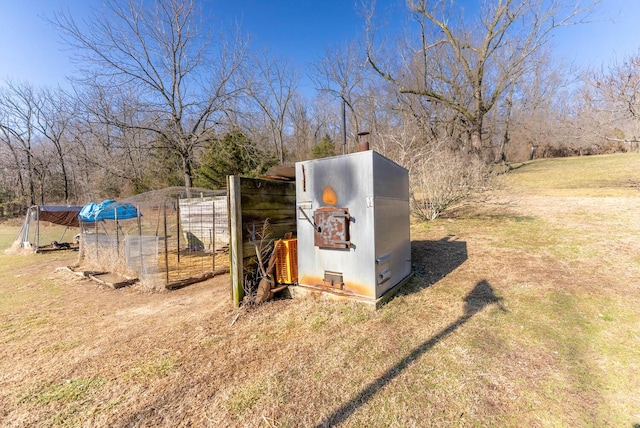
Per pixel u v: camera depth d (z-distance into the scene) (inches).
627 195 330.0
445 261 185.9
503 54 539.2
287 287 149.8
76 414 74.7
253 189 156.3
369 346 98.9
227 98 645.9
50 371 95.8
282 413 70.9
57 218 436.5
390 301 133.2
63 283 219.9
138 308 159.2
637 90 267.0
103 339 119.2
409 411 69.4
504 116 837.2
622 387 74.7
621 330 101.1
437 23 533.0
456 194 288.4
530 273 155.0
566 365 84.4
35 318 148.0
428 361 88.7
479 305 125.3
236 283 142.9
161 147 622.8
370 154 124.0
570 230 218.8
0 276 252.1
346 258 133.3
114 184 806.5
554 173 557.6
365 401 73.5
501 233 229.8
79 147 853.8
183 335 116.7
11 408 77.9
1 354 109.7
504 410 68.6
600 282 139.0
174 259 309.9
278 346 102.9
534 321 109.9
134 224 263.1
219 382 84.4
